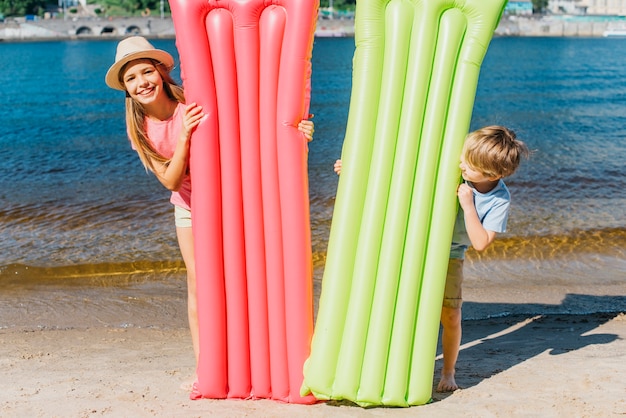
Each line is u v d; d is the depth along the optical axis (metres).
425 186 3.27
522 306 5.66
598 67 40.34
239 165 3.34
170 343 4.92
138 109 3.50
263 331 3.42
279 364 3.41
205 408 3.34
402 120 3.27
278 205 3.35
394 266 3.27
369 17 3.26
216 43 3.28
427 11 3.23
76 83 32.69
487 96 26.36
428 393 3.33
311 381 3.29
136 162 13.26
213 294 3.39
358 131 3.28
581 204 9.14
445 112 3.27
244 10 3.25
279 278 3.38
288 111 3.27
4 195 10.12
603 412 3.21
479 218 3.35
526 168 11.65
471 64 3.24
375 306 3.29
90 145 15.78
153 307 5.77
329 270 3.33
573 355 4.22
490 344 4.68
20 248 7.41
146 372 4.06
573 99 24.98
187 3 3.25
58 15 116.81
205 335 3.42
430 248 3.30
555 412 3.22
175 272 6.65
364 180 3.29
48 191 10.41
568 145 14.65
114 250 7.32
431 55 3.25
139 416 3.26
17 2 117.00
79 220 8.58
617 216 8.49
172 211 8.96
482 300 5.82
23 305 5.81
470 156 3.20
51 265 6.85
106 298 5.98
